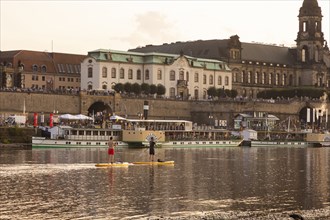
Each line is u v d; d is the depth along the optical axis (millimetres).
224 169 143750
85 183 115375
